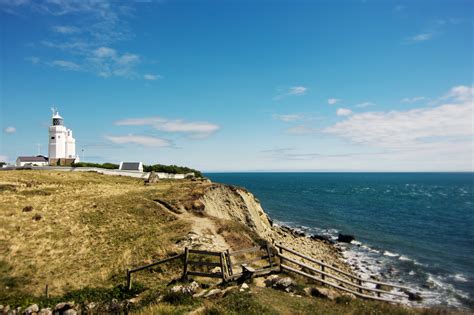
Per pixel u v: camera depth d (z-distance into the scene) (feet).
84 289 61.21
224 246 84.23
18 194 136.46
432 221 230.07
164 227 96.02
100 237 87.71
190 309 43.98
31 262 71.82
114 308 53.88
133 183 212.84
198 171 364.79
